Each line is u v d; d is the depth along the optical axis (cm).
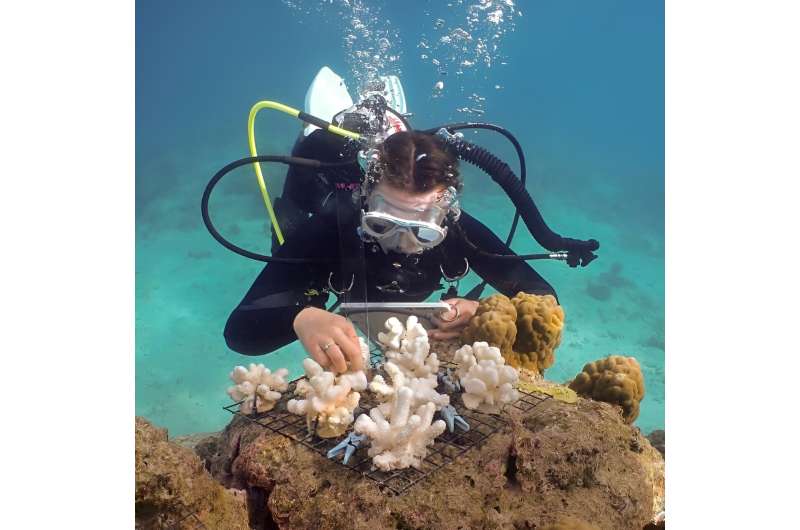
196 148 1421
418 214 215
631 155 1992
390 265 238
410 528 129
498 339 212
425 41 587
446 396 160
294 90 2312
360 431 139
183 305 617
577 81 2809
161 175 1190
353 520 129
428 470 140
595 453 148
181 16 2233
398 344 187
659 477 169
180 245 795
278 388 181
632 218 1193
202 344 535
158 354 516
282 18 2178
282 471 145
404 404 141
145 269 712
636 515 145
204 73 2427
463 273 262
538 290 265
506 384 164
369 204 221
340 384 159
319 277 258
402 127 289
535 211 259
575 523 124
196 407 444
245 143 1416
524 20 2117
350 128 283
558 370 548
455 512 130
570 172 1560
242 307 252
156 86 2388
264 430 160
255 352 282
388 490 134
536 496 142
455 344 224
